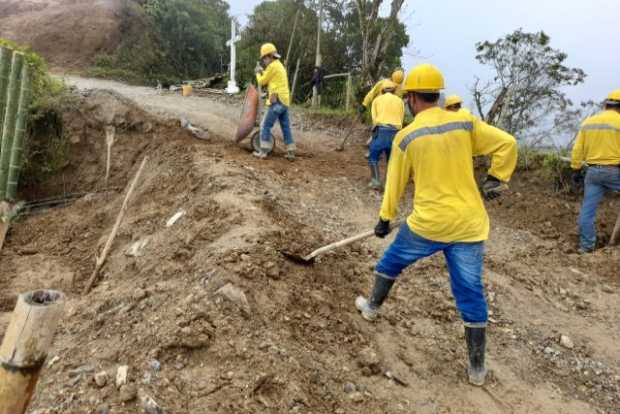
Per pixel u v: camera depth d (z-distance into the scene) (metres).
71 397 2.88
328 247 4.21
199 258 4.33
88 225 6.83
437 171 3.26
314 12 20.06
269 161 7.76
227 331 3.29
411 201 7.34
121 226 6.06
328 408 3.05
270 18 20.83
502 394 3.61
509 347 4.21
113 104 8.52
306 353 3.41
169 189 6.59
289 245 4.63
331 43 20.02
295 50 19.73
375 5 12.34
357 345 3.72
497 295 4.95
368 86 12.14
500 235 6.63
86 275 5.54
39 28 22.09
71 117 8.56
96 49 21.94
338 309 4.05
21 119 7.62
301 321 3.73
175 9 25.03
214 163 6.84
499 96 8.96
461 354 3.96
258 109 8.11
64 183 8.38
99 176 8.20
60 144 8.45
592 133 5.97
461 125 3.27
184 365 3.08
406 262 3.62
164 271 4.45
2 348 1.70
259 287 3.85
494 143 3.28
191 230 5.05
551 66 8.63
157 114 8.84
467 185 3.32
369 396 3.28
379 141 7.11
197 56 25.38
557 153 7.95
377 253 5.34
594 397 3.77
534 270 5.70
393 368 3.64
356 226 6.06
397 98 7.16
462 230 3.30
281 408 2.89
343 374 3.39
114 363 3.18
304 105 14.78
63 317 4.15
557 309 4.95
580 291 5.33
